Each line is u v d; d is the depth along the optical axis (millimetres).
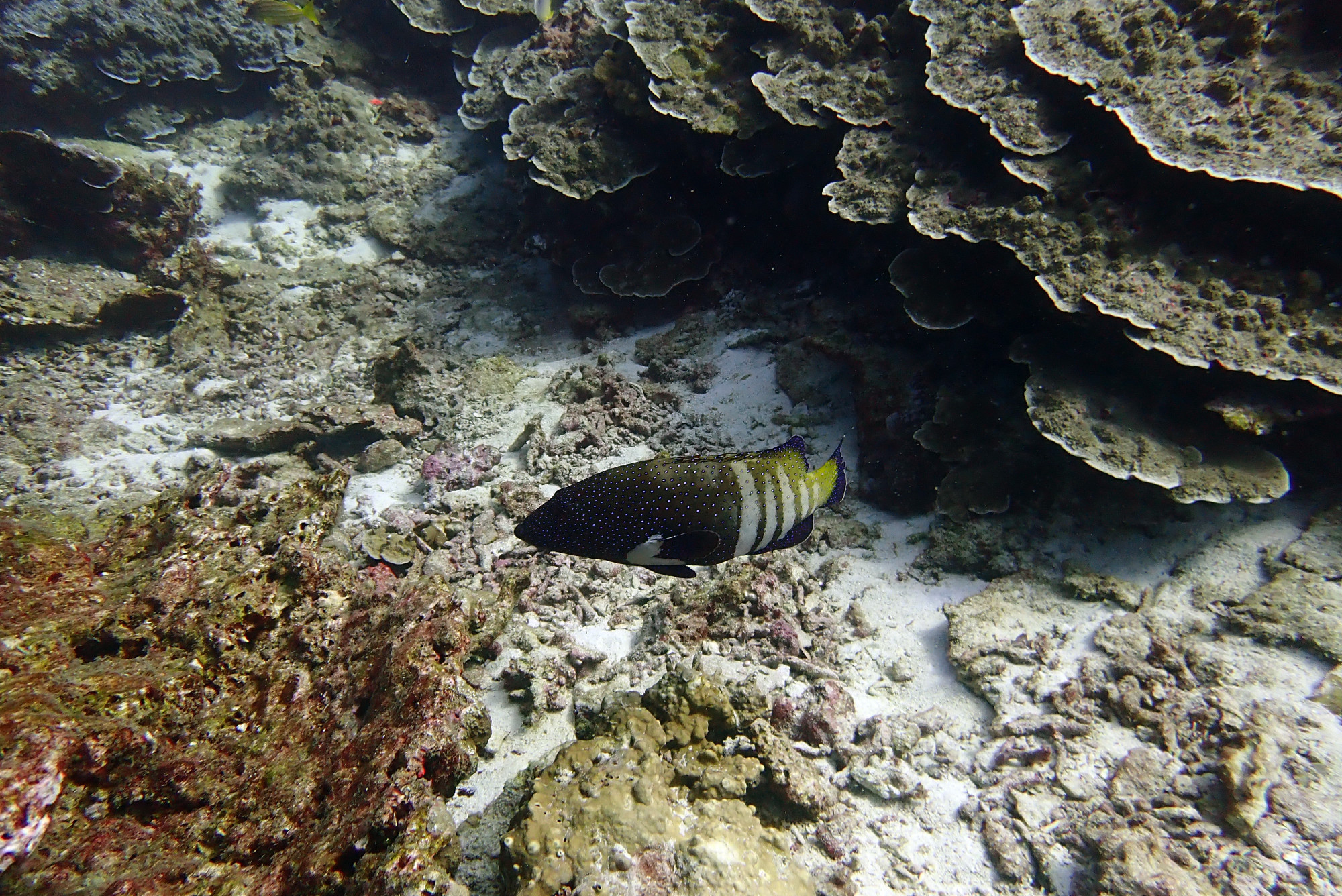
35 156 2508
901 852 1036
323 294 2734
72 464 2031
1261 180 1179
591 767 1031
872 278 1927
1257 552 1247
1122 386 1320
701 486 924
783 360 1870
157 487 1937
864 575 1403
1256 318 1224
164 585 1025
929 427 1469
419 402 2137
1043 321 1405
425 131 3471
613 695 1139
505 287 2766
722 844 955
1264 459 1245
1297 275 1242
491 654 1282
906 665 1239
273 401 2332
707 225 2277
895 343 1723
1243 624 1167
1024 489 1383
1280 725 1034
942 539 1386
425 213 3070
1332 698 1063
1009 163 1365
